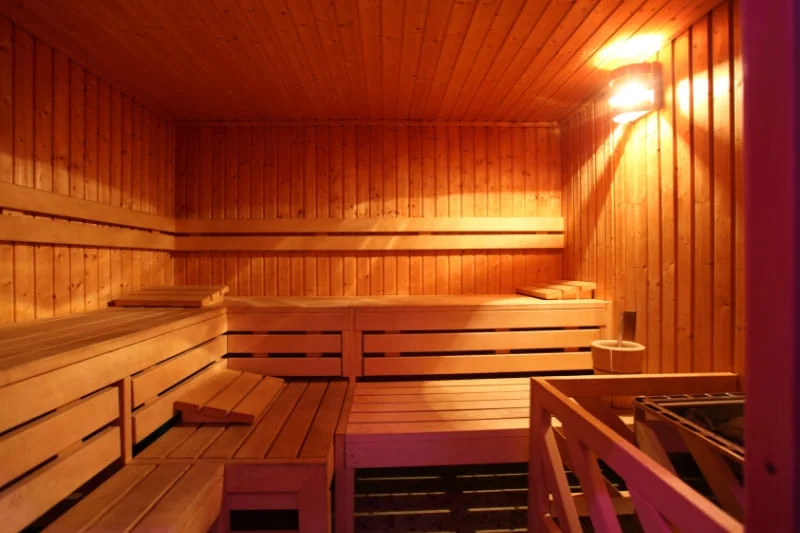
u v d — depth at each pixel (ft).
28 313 6.64
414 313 8.71
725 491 4.15
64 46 7.18
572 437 4.33
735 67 5.64
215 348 8.12
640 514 3.15
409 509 6.74
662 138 7.07
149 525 4.11
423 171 10.98
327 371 8.62
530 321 8.79
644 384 5.69
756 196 1.79
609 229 8.73
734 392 5.67
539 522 5.34
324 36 6.97
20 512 3.85
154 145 10.05
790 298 1.66
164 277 10.44
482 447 6.19
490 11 6.27
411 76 8.45
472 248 10.94
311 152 10.92
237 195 10.87
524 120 10.98
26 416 3.94
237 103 9.77
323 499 5.28
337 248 10.81
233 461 5.31
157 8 6.16
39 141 6.89
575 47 7.27
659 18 6.28
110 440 5.08
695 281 6.38
